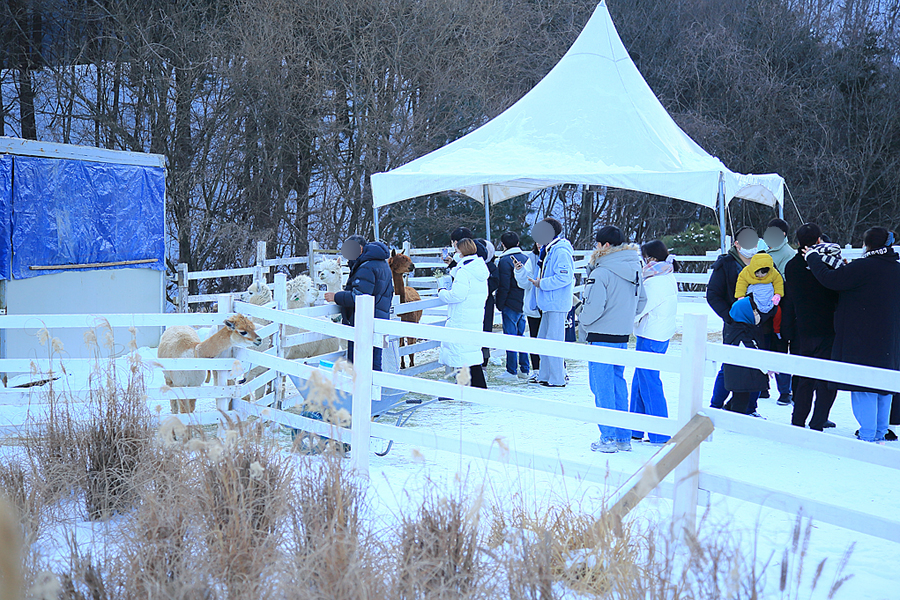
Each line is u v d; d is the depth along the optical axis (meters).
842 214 26.64
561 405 3.80
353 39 20.28
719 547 2.72
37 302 8.38
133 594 2.50
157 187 10.38
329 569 2.46
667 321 5.84
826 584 3.05
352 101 21.36
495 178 10.26
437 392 4.14
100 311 9.35
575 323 9.32
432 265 14.66
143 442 3.78
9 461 3.68
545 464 3.78
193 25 19.33
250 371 6.58
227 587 2.54
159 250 10.44
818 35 27.86
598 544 2.73
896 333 5.29
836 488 4.55
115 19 18.30
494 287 8.77
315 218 21.70
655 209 26.58
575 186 26.70
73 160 8.84
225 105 19.61
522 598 2.47
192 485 3.20
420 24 20.95
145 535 2.79
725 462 5.14
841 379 3.09
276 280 5.98
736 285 6.02
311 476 3.26
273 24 19.61
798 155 26.14
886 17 27.75
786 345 6.30
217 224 19.45
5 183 7.93
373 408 5.29
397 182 10.74
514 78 23.72
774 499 3.17
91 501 3.61
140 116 18.88
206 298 11.91
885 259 5.25
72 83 17.98
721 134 26.34
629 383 8.42
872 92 26.66
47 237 8.45
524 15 23.73
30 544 2.80
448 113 21.48
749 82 26.50
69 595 2.46
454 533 2.74
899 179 26.44
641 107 11.61
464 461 4.91
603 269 5.41
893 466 2.89
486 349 9.46
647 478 2.67
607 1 26.73
